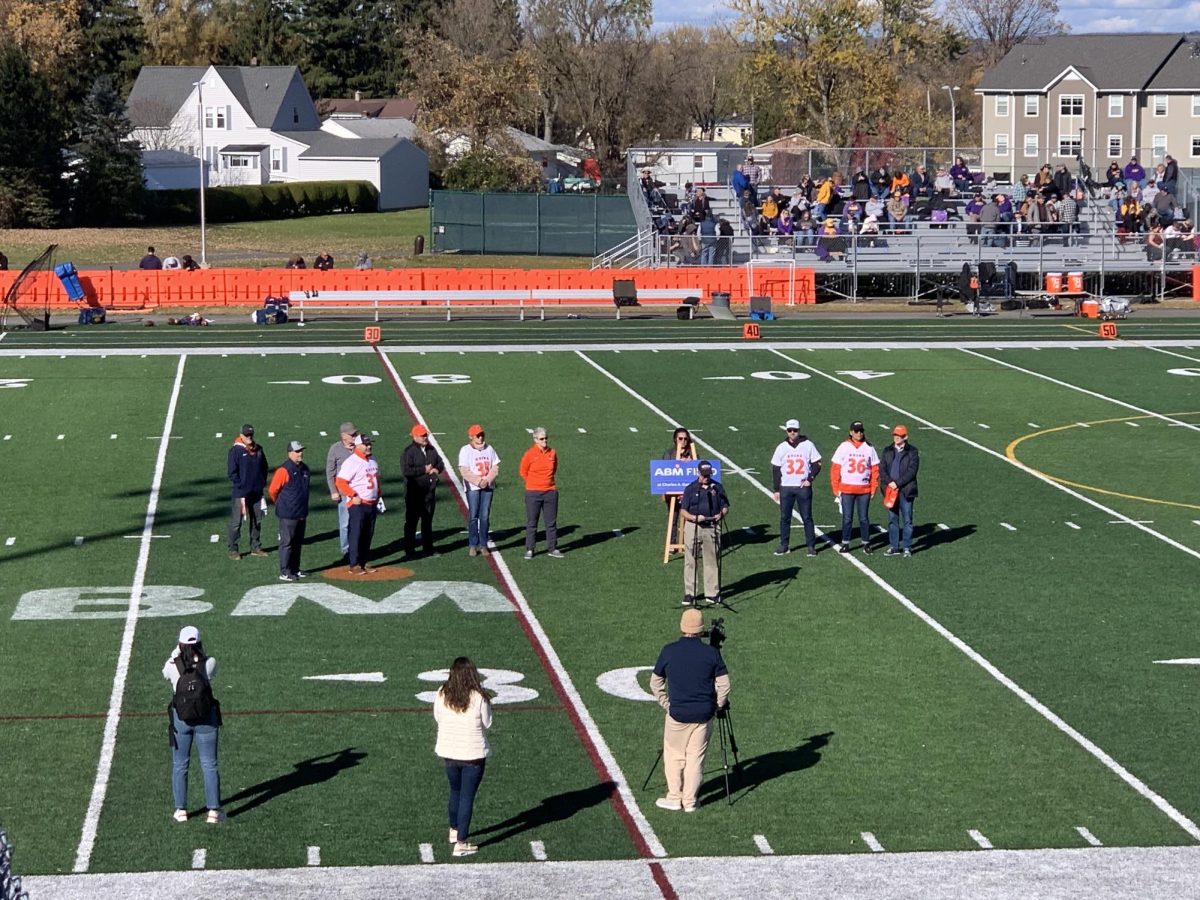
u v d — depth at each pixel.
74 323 49.69
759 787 16.45
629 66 120.06
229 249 77.19
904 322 50.91
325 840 14.97
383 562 24.83
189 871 14.23
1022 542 26.19
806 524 25.33
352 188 107.19
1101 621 22.16
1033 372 41.38
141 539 25.81
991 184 63.56
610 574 24.25
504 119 96.69
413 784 16.33
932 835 15.30
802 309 54.16
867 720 18.39
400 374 40.09
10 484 29.08
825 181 60.12
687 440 24.91
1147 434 34.44
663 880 14.16
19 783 16.28
